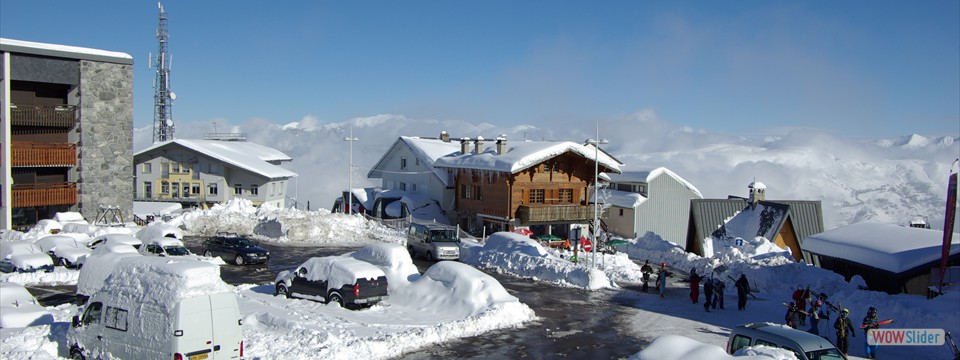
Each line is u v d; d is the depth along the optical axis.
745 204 47.56
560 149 58.31
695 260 38.06
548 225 59.81
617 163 66.00
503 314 23.39
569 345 20.80
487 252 38.50
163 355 14.27
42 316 20.41
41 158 45.31
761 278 31.78
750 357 12.09
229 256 37.00
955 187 25.12
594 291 30.31
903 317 22.94
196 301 14.43
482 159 60.50
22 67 44.47
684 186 69.88
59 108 46.56
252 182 70.50
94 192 47.97
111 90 48.56
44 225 42.09
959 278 27.11
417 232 41.44
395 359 18.75
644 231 66.94
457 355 19.33
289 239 48.03
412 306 25.14
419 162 70.44
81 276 21.77
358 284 24.08
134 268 15.66
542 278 33.25
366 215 64.62
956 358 18.75
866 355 20.25
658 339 12.89
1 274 30.05
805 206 46.19
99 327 15.63
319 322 21.64
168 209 62.44
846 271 33.09
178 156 70.69
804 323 23.52
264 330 20.77
